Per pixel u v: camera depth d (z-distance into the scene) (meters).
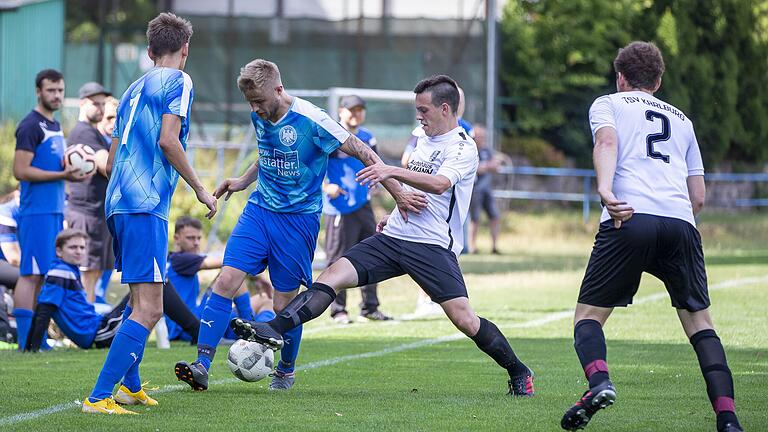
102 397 18.09
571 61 102.81
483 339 20.22
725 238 78.19
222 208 55.41
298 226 20.69
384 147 81.38
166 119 17.94
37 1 78.25
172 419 17.59
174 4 82.12
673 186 16.88
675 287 16.95
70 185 33.09
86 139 32.97
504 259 61.88
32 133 29.56
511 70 102.56
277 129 20.14
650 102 17.41
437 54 83.06
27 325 29.14
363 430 16.84
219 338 20.83
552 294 44.41
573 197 86.94
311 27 82.94
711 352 16.64
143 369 24.42
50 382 22.08
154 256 18.03
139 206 17.98
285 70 82.88
